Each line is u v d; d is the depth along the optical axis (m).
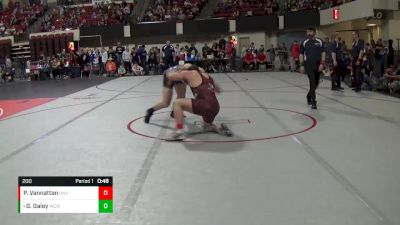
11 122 9.13
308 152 5.79
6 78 23.77
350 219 3.66
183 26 25.48
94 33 26.59
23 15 32.91
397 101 10.20
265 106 9.98
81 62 23.45
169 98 8.01
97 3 31.59
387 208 3.86
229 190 4.45
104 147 6.47
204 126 7.19
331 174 4.84
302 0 25.31
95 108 10.73
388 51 13.88
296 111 9.16
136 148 6.32
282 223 3.63
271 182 4.64
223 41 23.72
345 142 6.30
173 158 5.70
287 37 25.69
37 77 23.98
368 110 9.02
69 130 7.93
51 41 27.70
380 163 5.20
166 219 3.80
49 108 11.13
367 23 21.17
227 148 6.13
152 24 25.73
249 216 3.79
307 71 9.46
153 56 23.27
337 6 21.88
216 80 17.67
